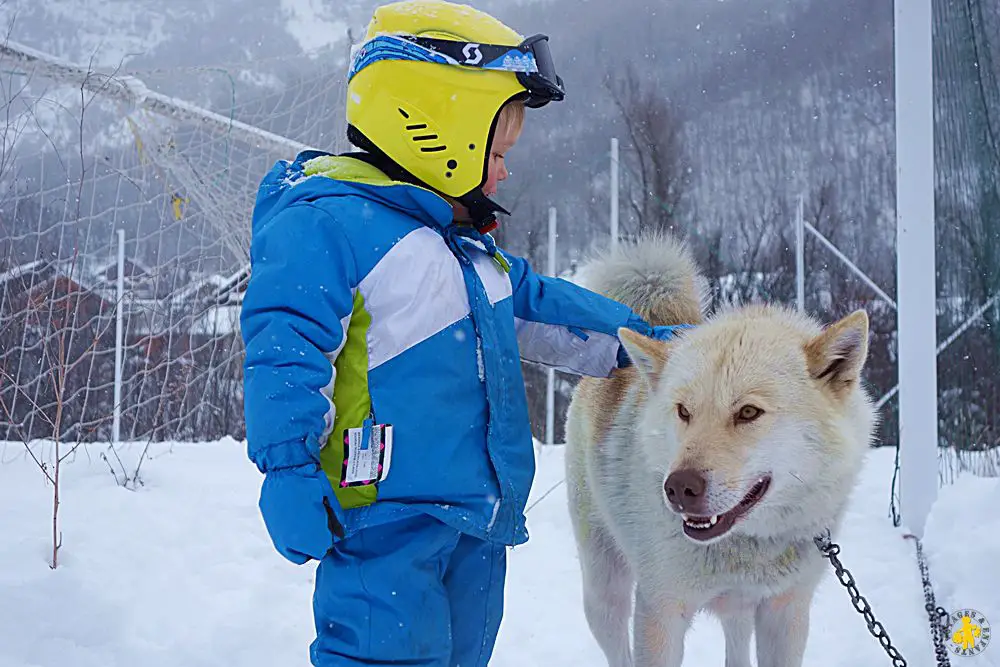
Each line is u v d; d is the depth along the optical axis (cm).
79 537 406
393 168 230
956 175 509
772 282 1360
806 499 240
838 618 367
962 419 523
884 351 1266
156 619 345
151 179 718
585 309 273
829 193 1452
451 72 220
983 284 476
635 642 266
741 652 298
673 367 252
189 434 829
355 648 196
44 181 548
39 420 710
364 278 204
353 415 199
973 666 300
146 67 710
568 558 462
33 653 301
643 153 1426
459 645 216
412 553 201
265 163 756
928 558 417
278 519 178
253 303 193
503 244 1215
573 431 329
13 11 582
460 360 213
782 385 236
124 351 704
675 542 248
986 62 454
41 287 549
